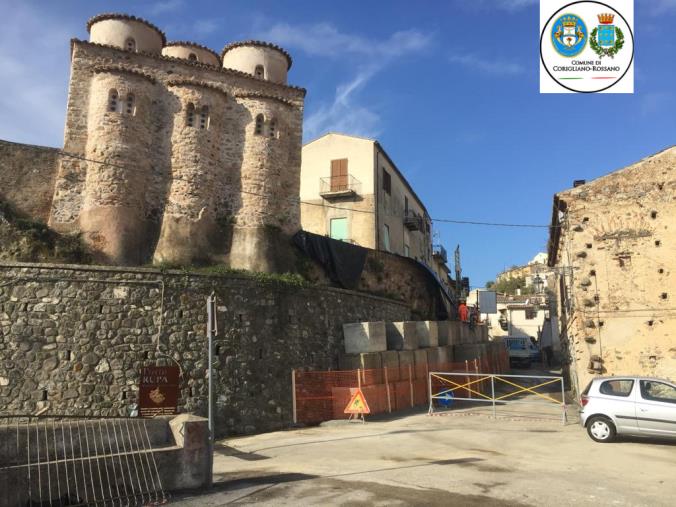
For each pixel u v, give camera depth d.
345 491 7.55
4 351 13.56
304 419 15.97
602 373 17.42
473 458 10.16
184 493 7.48
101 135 17.88
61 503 6.78
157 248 18.05
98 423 7.89
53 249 16.27
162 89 19.62
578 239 18.47
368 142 29.70
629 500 7.13
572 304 18.78
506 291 83.88
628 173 18.31
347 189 28.97
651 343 17.14
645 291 17.47
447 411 17.41
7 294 13.94
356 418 15.73
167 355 14.95
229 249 19.17
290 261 20.05
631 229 17.95
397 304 24.64
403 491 7.54
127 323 14.76
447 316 30.50
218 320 15.80
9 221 16.11
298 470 9.24
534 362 43.78
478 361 23.00
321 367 17.84
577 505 6.88
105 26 20.59
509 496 7.29
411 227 35.84
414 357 19.36
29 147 17.47
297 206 21.09
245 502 7.00
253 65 22.44
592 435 12.19
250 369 15.93
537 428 14.02
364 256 24.12
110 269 14.93
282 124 20.92
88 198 17.50
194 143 19.20
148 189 18.64
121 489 7.17
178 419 8.27
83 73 18.67
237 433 15.11
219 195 19.61
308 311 18.02
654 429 11.59
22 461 7.17
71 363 13.98
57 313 14.20
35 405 13.44
